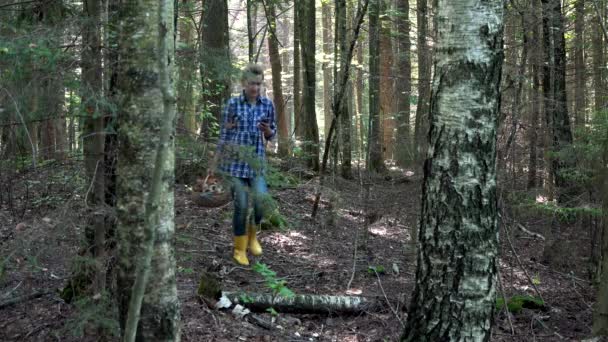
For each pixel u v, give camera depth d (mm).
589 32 10555
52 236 3373
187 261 5320
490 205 3756
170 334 3053
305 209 8930
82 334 3664
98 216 3727
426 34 7074
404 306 5414
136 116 2982
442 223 3766
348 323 5156
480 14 3660
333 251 7328
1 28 3695
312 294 5711
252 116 5098
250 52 10805
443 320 3775
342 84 8383
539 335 5281
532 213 6602
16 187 3998
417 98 7781
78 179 3881
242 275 5973
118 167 3055
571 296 6445
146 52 2969
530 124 6652
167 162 3023
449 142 3732
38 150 3887
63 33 3477
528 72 6938
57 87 3363
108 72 3824
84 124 3814
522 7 6344
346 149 11227
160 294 3006
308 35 12289
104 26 3729
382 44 11922
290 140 10875
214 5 10328
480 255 3729
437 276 3793
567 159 6293
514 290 6531
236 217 5211
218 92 7770
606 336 4930
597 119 6059
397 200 6871
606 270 4992
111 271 3811
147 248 2359
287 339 4637
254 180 4324
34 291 4672
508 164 6406
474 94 3684
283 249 7102
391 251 7609
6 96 3240
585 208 6070
